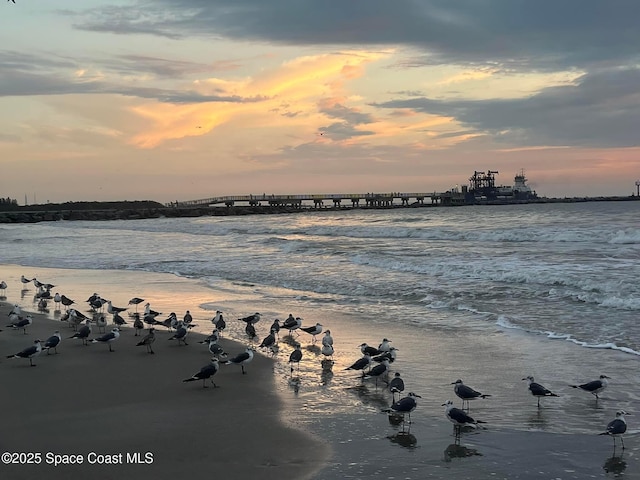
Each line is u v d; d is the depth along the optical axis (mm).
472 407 10844
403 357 14258
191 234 63500
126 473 8133
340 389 12031
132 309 21500
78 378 12773
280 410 10734
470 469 8305
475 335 16141
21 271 33875
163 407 10906
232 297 23500
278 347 15672
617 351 14055
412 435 9547
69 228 83812
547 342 15086
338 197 164500
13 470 8234
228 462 8508
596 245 33781
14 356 13969
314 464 8445
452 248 35062
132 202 172250
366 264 30469
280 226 70812
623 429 9102
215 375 13016
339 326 17875
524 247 34000
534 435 9516
